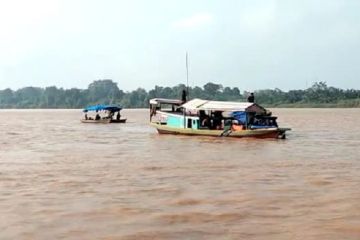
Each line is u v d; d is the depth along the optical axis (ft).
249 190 69.26
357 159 104.68
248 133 153.58
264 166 93.86
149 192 68.28
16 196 66.03
